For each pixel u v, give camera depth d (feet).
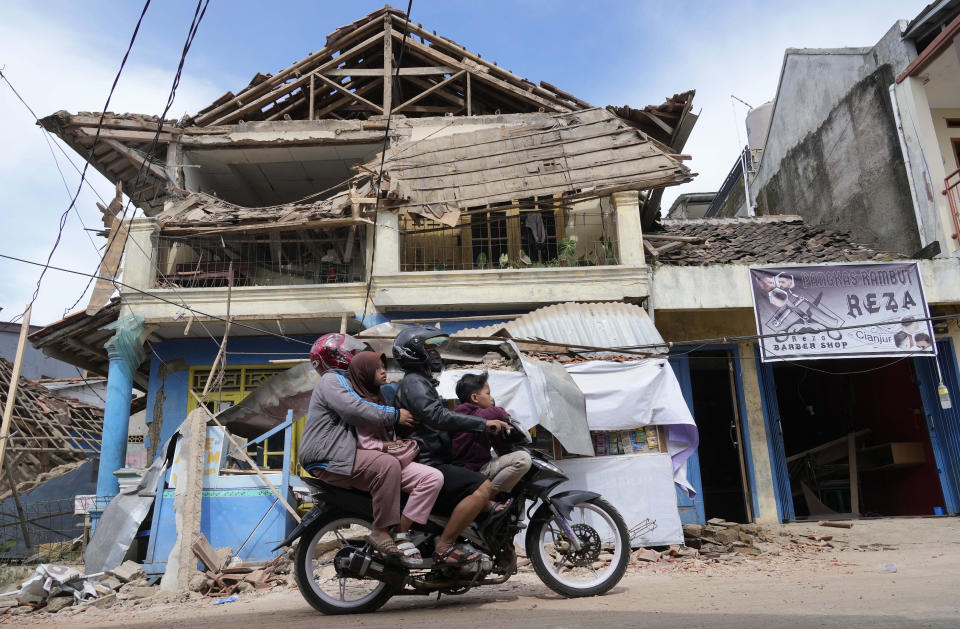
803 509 45.80
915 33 43.09
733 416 40.78
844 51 49.52
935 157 41.29
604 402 28.25
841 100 49.88
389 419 13.25
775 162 61.11
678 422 27.78
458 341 30.73
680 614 10.84
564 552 14.92
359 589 15.38
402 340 14.44
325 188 53.52
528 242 43.52
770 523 37.91
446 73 50.75
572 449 26.43
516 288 38.22
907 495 42.42
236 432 33.42
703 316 41.52
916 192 41.83
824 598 12.39
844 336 36.99
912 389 41.83
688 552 25.79
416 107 52.95
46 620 19.07
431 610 13.35
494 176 41.70
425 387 13.94
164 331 39.91
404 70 50.26
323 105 53.26
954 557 22.61
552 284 38.27
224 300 38.52
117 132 44.96
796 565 22.21
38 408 60.18
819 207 53.31
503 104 52.90
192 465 26.68
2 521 42.32
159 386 40.55
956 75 42.19
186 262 43.39
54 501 42.09
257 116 50.98
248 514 27.40
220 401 40.16
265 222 39.37
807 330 33.42
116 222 40.04
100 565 26.94
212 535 27.02
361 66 53.52
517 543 24.80
